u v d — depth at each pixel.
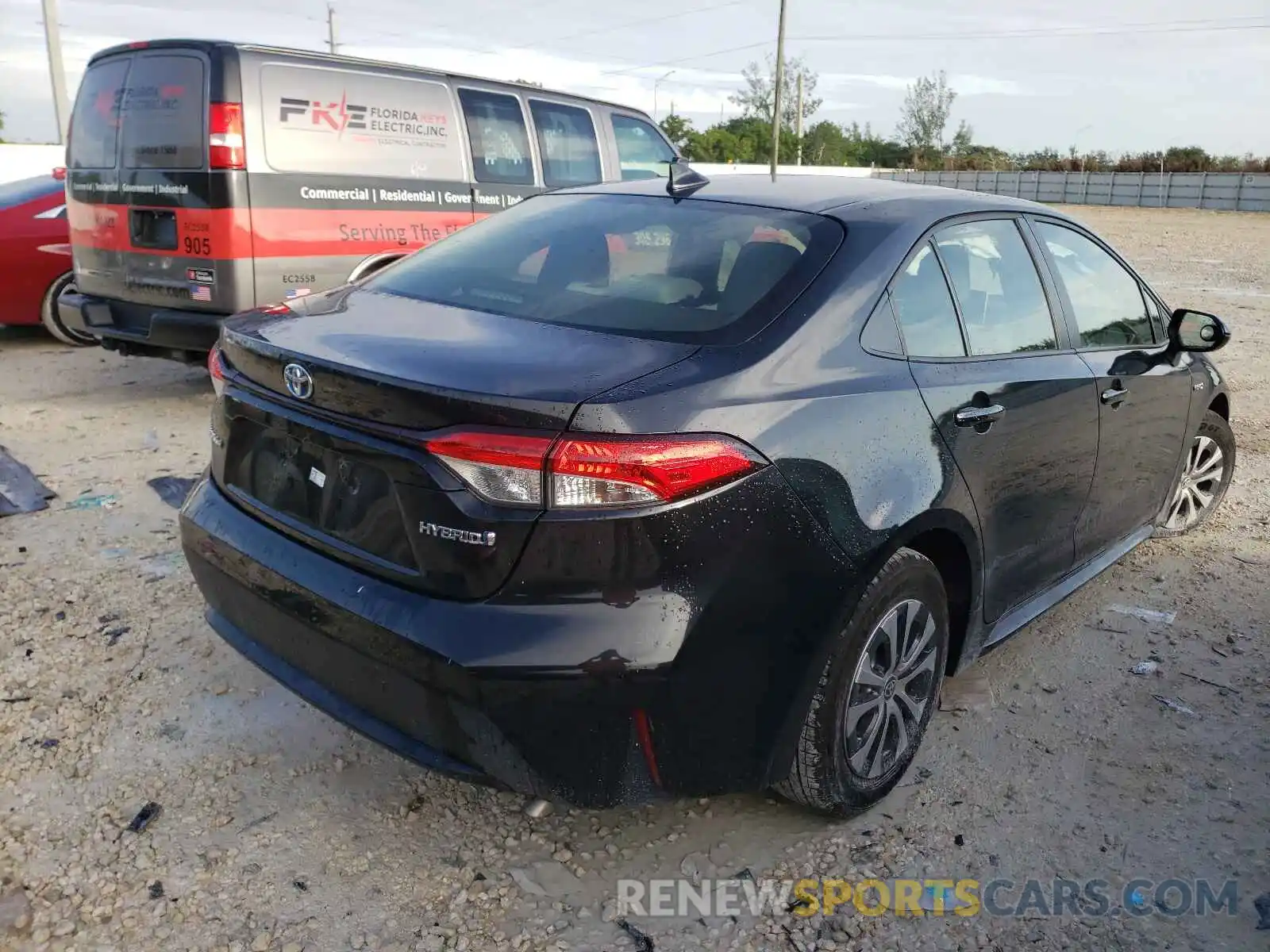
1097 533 3.79
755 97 65.81
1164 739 3.19
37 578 4.02
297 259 6.10
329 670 2.44
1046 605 3.54
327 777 2.90
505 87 7.41
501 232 3.27
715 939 2.36
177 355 6.44
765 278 2.62
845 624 2.45
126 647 3.53
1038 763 3.05
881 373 2.63
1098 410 3.50
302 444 2.51
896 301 2.77
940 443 2.72
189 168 5.80
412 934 2.35
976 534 2.91
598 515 2.08
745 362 2.36
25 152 16.80
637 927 2.39
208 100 5.69
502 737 2.15
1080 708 3.37
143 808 2.74
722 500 2.19
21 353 8.20
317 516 2.50
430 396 2.14
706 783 2.33
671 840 2.69
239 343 2.66
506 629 2.11
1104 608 4.11
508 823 2.74
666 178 3.51
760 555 2.25
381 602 2.26
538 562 2.10
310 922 2.37
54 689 3.27
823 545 2.37
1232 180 46.38
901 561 2.62
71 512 4.71
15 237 7.89
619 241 2.96
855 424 2.49
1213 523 5.08
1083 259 3.77
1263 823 2.80
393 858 2.59
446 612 2.17
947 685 3.48
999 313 3.19
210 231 5.79
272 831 2.67
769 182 3.30
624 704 2.13
